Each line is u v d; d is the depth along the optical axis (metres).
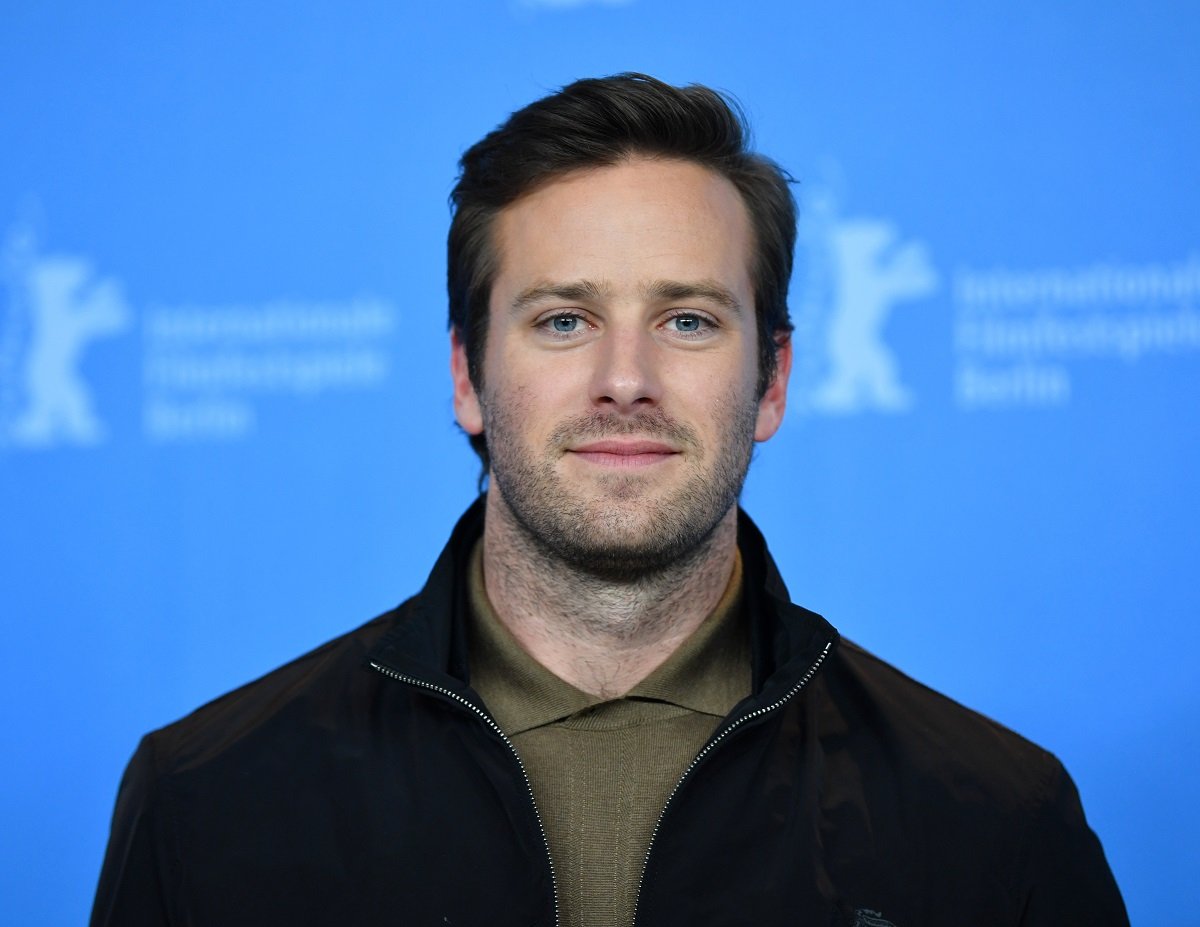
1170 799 3.17
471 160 2.02
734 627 1.96
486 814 1.79
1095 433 3.24
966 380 3.27
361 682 1.96
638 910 1.73
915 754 1.91
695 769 1.78
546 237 1.86
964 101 3.30
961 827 1.84
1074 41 3.27
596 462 1.80
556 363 1.83
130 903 1.81
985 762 1.93
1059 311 3.26
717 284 1.86
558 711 1.85
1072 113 3.27
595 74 3.36
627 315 1.83
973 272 3.28
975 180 3.29
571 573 1.84
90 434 3.38
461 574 2.02
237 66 3.41
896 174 3.30
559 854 1.79
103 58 3.40
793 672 1.84
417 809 1.81
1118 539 3.22
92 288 3.39
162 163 3.40
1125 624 3.21
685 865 1.76
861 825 1.83
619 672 1.90
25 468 3.38
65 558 3.37
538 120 1.92
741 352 1.89
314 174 3.39
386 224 3.39
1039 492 3.25
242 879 1.79
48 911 3.30
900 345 3.29
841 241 3.30
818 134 3.32
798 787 1.85
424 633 1.90
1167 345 3.24
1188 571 3.21
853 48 3.32
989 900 1.81
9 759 3.33
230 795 1.85
